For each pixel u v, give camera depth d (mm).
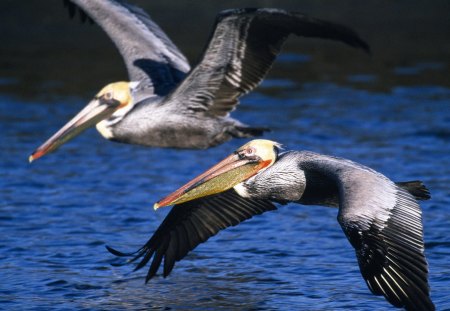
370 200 9602
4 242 14547
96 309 11883
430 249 13938
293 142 20250
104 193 17266
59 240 14695
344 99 24281
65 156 19938
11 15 31281
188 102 14320
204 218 12383
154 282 12898
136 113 14594
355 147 19828
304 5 31531
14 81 25969
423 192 10953
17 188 17531
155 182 17953
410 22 31625
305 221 15672
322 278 12945
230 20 13375
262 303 12016
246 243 14547
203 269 13414
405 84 25766
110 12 15789
